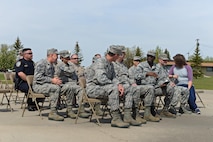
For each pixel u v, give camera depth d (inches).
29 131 229.0
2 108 370.0
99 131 235.8
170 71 384.5
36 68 295.4
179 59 376.2
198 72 2600.9
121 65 301.6
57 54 305.0
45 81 294.5
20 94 571.8
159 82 323.9
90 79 272.2
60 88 292.0
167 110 329.4
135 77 317.4
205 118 324.8
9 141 197.6
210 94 698.2
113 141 203.8
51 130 235.0
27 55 350.3
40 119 287.9
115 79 270.1
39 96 289.6
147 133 234.1
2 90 331.6
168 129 253.9
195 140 214.5
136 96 280.1
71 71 334.6
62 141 200.5
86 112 326.3
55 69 327.0
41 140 201.8
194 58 2623.0
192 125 277.6
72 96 300.8
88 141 201.9
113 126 256.4
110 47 269.0
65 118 297.6
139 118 281.9
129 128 252.1
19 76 344.5
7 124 257.3
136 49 2319.1
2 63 2800.2
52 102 285.9
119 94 260.4
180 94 345.4
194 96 365.7
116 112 256.7
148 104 295.0
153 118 291.9
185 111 358.6
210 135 233.3
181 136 227.0
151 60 326.3
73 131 233.3
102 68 263.4
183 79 373.1
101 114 319.0
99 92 259.8
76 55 413.7
